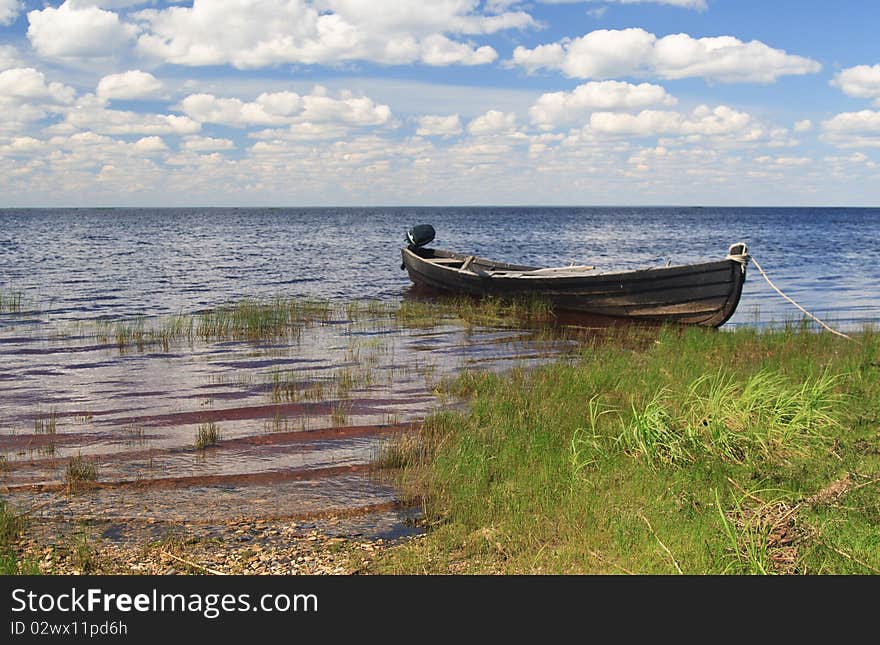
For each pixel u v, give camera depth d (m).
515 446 8.73
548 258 51.84
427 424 10.37
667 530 6.41
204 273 38.62
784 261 47.72
